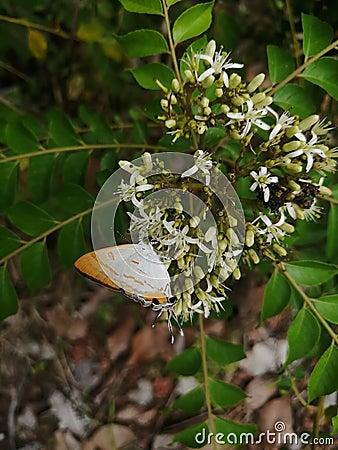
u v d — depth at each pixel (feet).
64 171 0.65
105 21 0.83
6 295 0.62
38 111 0.94
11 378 0.98
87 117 0.68
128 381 0.99
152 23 0.72
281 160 0.50
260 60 0.78
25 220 0.61
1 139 0.65
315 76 0.56
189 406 0.67
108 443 0.97
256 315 0.95
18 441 0.96
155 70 0.54
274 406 0.95
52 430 0.97
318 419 0.75
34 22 0.84
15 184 0.63
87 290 0.98
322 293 0.68
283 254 0.52
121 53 0.84
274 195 0.51
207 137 0.58
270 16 0.75
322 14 0.68
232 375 0.96
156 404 0.98
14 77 0.93
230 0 0.71
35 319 0.98
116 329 0.99
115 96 0.90
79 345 1.00
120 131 0.77
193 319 0.62
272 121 0.57
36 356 0.98
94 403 0.98
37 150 0.63
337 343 0.56
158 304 0.46
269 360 0.96
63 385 0.98
